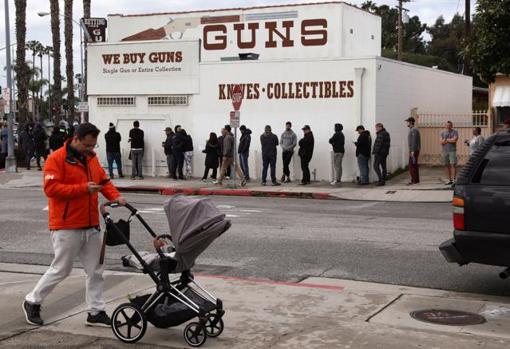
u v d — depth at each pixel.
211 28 28.64
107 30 30.77
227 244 10.99
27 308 6.40
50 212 6.22
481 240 7.07
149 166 25.17
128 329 5.88
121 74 25.44
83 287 7.99
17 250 10.60
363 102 21.95
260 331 6.18
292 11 27.19
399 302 7.28
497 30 16.48
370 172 21.94
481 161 7.26
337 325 6.38
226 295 7.53
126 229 6.13
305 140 21.52
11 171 26.59
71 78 43.91
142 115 25.20
